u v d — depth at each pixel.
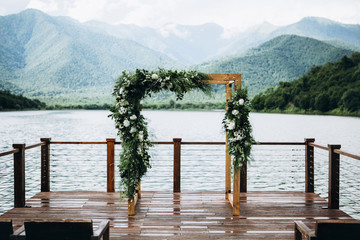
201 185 8.69
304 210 4.35
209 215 4.15
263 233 3.58
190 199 4.84
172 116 69.38
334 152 4.38
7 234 2.09
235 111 4.16
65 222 2.05
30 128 35.44
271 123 45.19
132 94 4.29
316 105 74.75
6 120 53.03
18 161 4.39
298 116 69.06
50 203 4.59
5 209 6.20
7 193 7.52
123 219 3.99
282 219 4.01
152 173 10.33
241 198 4.88
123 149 4.30
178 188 5.21
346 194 7.58
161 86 4.26
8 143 21.23
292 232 3.61
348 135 26.80
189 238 3.44
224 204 4.61
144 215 4.14
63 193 5.10
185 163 12.33
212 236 3.50
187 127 35.91
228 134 4.33
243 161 4.23
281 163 11.98
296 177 9.45
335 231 2.09
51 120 53.81
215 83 4.79
